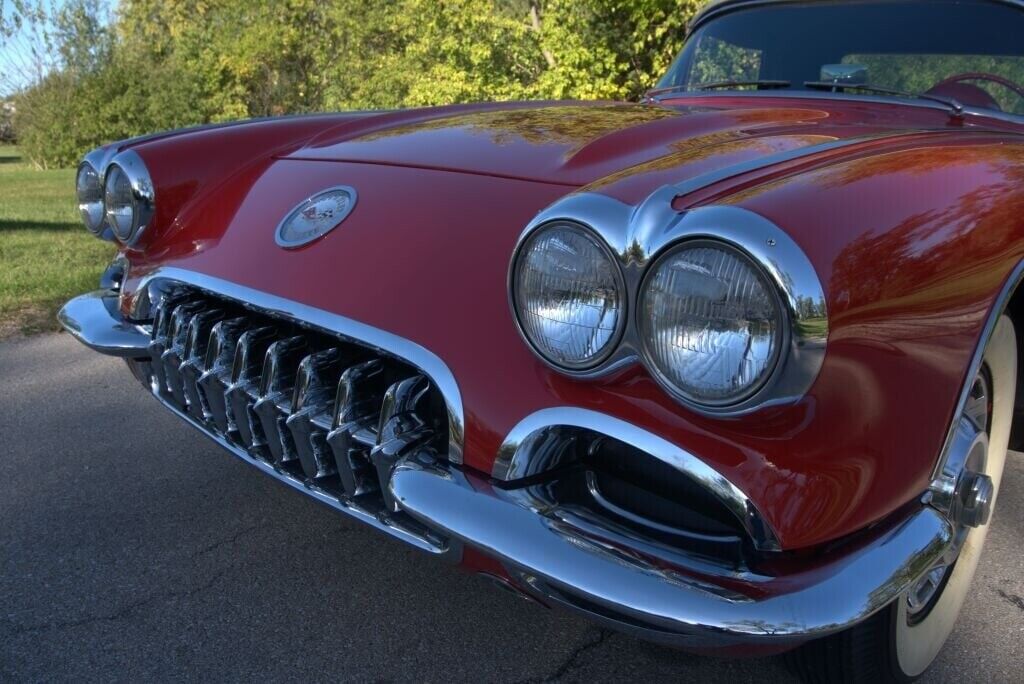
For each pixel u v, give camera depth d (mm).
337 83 21172
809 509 1282
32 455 2912
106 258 6176
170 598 2152
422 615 2104
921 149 1698
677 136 1973
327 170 2162
